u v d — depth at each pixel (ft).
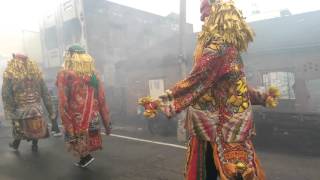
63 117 17.74
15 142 23.71
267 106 8.08
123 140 28.14
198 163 7.25
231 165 6.70
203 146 7.24
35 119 22.82
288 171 18.94
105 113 19.08
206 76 6.64
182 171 17.83
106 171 18.21
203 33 7.09
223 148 6.82
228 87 6.84
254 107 27.02
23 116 22.50
